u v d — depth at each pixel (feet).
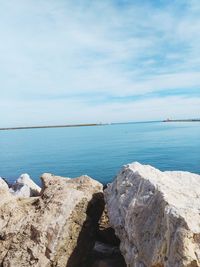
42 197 38.50
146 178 31.86
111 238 39.63
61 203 35.09
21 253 31.78
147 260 25.32
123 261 34.53
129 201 31.73
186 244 22.24
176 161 167.84
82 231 34.22
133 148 244.01
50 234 32.37
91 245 35.55
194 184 32.65
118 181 36.04
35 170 162.40
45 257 31.27
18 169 168.55
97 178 132.98
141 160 177.78
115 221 32.37
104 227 40.42
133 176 34.09
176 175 35.50
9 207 36.91
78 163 179.11
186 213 24.16
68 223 33.58
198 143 262.26
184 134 388.16
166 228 24.48
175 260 22.40
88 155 213.87
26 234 33.06
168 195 27.63
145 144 273.54
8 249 32.60
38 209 35.99
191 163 159.43
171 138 331.16
